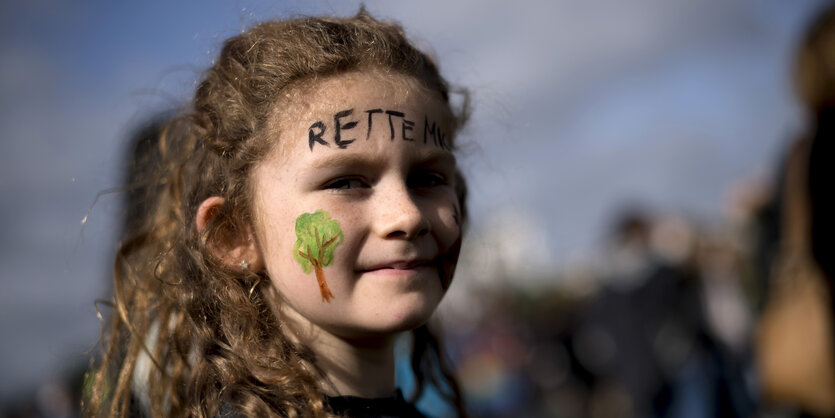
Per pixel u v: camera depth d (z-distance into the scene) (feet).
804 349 8.40
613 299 17.15
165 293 5.84
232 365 5.14
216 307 5.36
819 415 8.38
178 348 5.61
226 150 5.41
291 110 5.15
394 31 5.85
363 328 4.98
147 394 6.05
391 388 5.67
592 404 24.22
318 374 5.19
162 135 6.52
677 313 15.64
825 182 8.21
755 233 11.24
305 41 5.37
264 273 5.30
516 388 30.01
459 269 8.02
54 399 11.75
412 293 5.03
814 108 8.43
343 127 5.04
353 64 5.25
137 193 7.23
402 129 5.17
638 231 17.16
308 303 5.01
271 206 5.13
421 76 5.53
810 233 8.39
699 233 16.38
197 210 5.51
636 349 16.08
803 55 8.59
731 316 15.23
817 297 8.36
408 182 5.35
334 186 5.06
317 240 4.94
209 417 5.12
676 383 15.29
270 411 4.95
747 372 14.92
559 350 28.91
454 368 8.01
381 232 4.96
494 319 32.42
